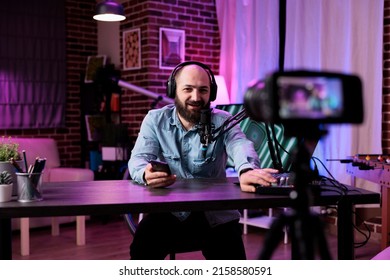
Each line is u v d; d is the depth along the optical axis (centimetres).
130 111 523
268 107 76
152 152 207
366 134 395
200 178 208
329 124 76
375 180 287
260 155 266
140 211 151
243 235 429
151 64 496
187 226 199
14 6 524
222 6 522
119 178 499
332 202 165
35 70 539
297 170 79
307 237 77
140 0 502
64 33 556
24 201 154
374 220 398
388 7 387
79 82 572
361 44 396
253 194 166
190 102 201
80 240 402
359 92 77
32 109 539
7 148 169
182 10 513
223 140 210
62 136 563
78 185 192
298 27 438
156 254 198
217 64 538
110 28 554
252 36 488
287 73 75
